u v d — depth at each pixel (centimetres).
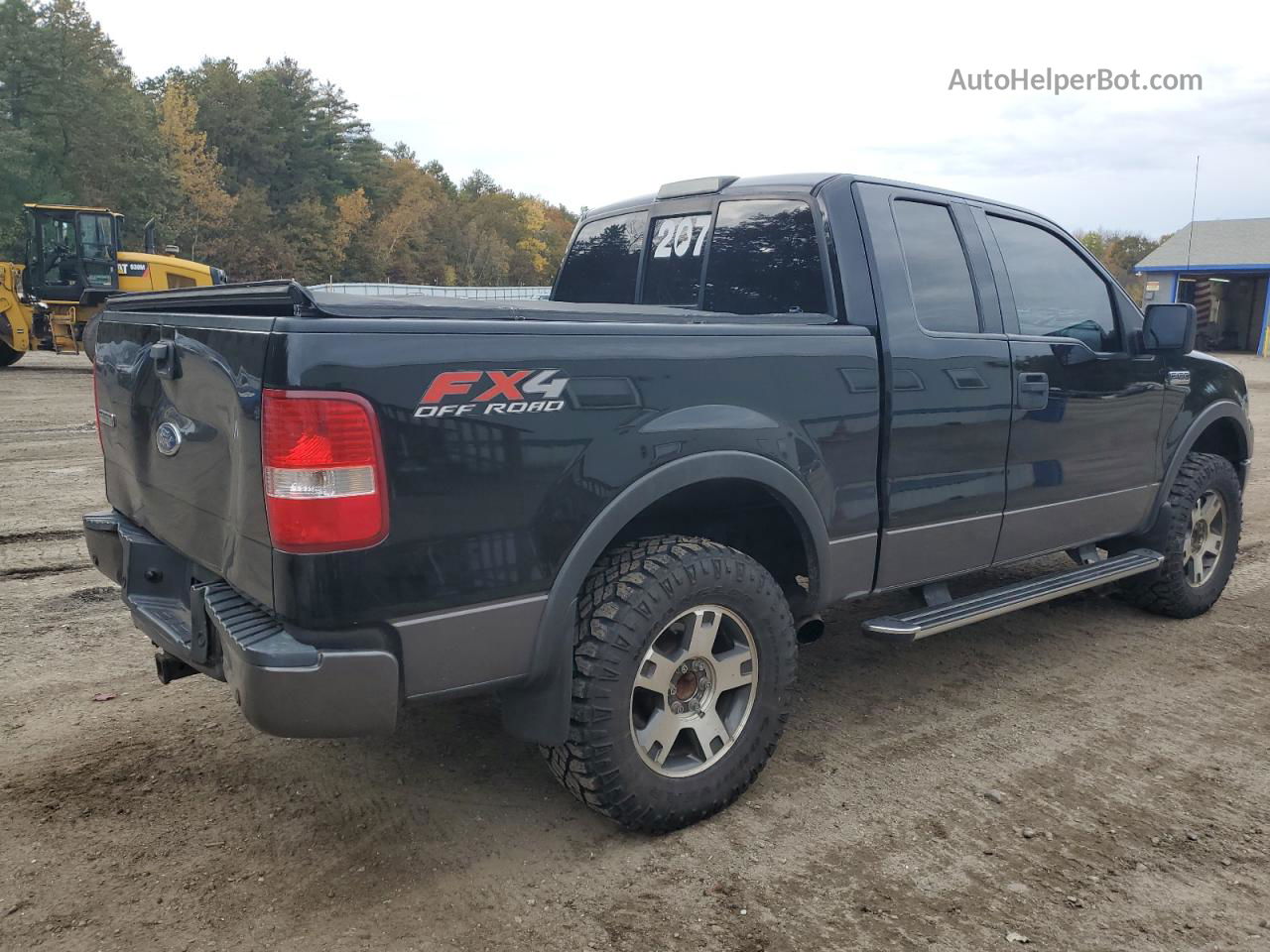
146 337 305
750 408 306
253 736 361
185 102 8494
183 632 290
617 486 277
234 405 246
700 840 295
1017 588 407
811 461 322
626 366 279
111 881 270
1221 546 520
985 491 383
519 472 260
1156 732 374
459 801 317
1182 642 477
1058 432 411
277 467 232
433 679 254
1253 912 262
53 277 1856
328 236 9231
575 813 311
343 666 238
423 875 275
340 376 232
